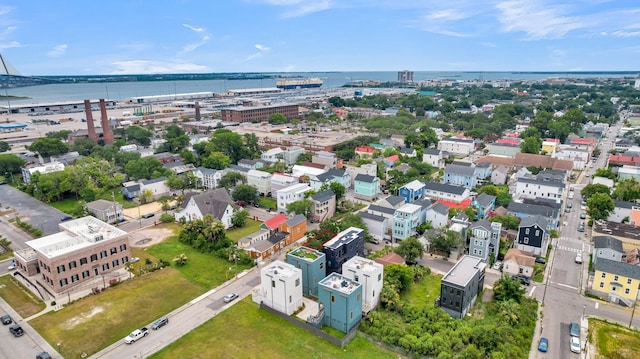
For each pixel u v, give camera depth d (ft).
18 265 335.26
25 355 236.02
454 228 370.12
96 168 565.94
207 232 373.61
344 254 330.54
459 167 570.46
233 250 352.69
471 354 223.51
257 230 420.36
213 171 563.48
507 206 458.09
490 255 353.51
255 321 268.82
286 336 253.65
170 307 285.02
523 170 583.99
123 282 318.04
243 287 311.47
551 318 269.23
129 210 482.28
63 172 516.32
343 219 400.67
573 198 516.73
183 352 239.09
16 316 273.54
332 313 257.34
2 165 600.39
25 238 398.01
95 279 322.34
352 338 251.80
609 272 286.87
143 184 517.96
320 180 518.37
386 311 275.80
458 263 300.61
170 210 480.23
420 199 453.58
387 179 588.09
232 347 243.40
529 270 319.06
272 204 502.38
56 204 500.74
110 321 268.62
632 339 246.47
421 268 326.85
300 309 280.31
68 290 305.12
